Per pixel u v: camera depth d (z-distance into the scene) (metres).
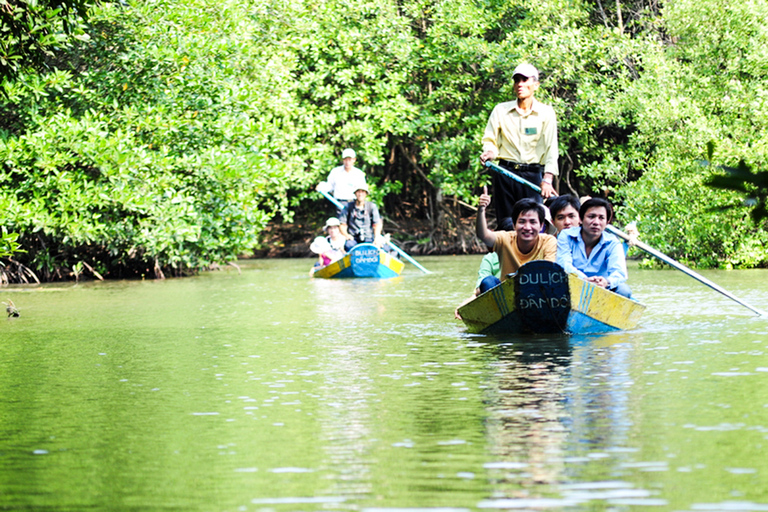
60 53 24.19
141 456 5.97
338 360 9.76
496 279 12.14
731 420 6.53
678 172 24.33
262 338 11.72
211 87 24.97
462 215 41.41
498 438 6.18
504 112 14.23
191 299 18.12
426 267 28.17
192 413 7.25
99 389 8.34
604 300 11.27
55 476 5.55
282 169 27.28
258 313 14.98
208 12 26.97
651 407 7.00
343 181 26.59
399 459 5.74
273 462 5.75
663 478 5.21
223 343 11.31
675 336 10.99
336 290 19.86
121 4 23.67
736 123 24.84
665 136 25.70
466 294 18.19
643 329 11.74
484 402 7.35
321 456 5.87
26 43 14.14
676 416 6.68
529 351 10.02
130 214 24.50
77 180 22.88
